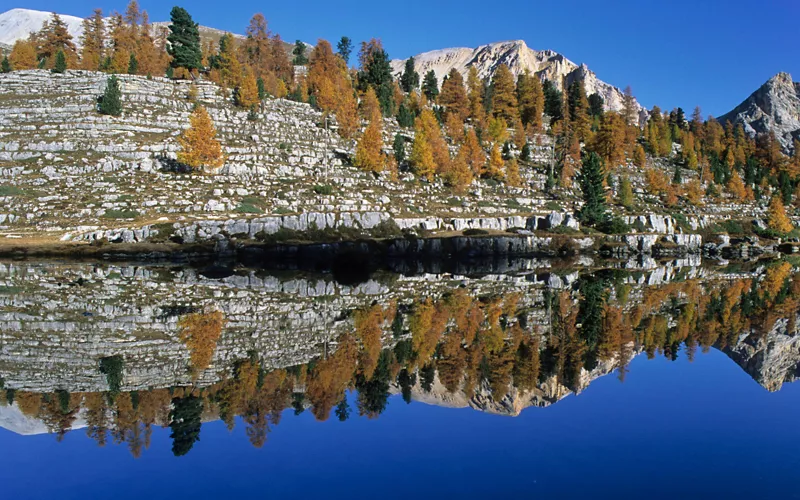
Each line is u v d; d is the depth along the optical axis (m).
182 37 104.62
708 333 29.67
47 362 20.61
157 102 93.06
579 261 76.38
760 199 144.88
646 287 48.53
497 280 52.25
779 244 113.75
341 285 45.91
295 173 86.69
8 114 84.50
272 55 132.88
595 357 23.19
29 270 48.91
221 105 98.31
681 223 109.88
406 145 109.75
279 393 17.41
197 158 76.81
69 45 120.00
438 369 20.66
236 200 75.44
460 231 82.44
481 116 134.88
